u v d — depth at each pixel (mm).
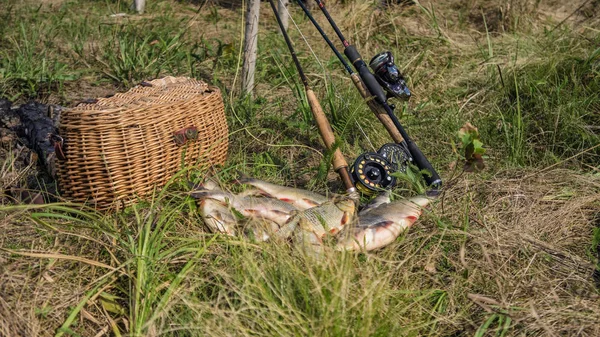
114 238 1431
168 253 1405
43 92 2324
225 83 2410
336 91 2219
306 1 3078
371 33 2783
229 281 1247
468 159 1503
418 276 1412
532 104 2127
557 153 1944
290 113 2193
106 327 1283
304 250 1286
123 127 1517
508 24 2846
